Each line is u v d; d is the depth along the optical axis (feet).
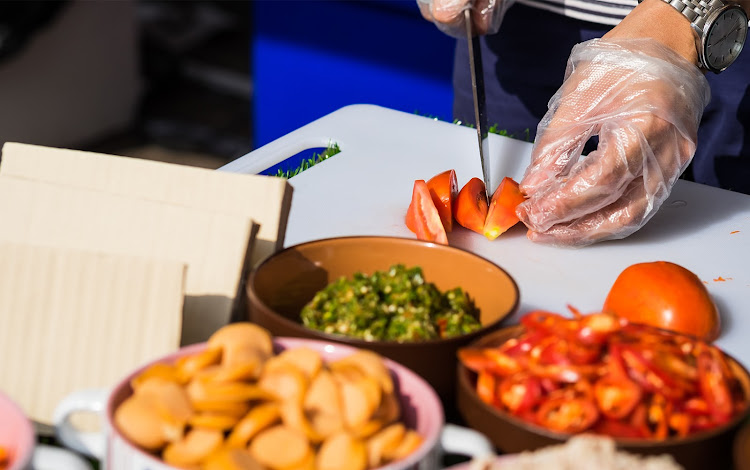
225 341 1.99
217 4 15.39
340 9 8.47
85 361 2.25
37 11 10.93
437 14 4.27
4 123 11.32
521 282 3.37
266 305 2.52
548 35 5.33
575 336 2.04
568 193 3.50
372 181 4.13
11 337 2.27
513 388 2.03
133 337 2.24
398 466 1.72
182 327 2.36
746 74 4.97
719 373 2.01
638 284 2.87
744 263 3.58
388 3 8.18
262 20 8.94
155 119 12.92
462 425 2.18
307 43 8.83
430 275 2.77
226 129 12.76
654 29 3.80
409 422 1.99
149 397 1.83
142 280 2.24
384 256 2.78
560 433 1.91
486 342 2.23
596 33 5.20
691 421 1.96
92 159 2.63
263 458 1.74
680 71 3.67
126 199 2.48
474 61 3.76
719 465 1.97
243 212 2.59
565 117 3.71
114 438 1.77
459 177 4.23
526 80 5.55
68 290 2.27
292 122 9.32
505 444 1.98
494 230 3.60
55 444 2.27
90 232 2.48
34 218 2.51
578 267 3.50
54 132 11.91
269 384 1.88
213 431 1.78
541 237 3.60
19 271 2.28
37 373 2.27
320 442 1.81
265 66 9.19
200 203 2.60
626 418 1.95
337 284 2.57
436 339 2.25
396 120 4.81
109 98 12.42
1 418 1.83
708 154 5.29
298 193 3.98
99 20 11.83
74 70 11.78
